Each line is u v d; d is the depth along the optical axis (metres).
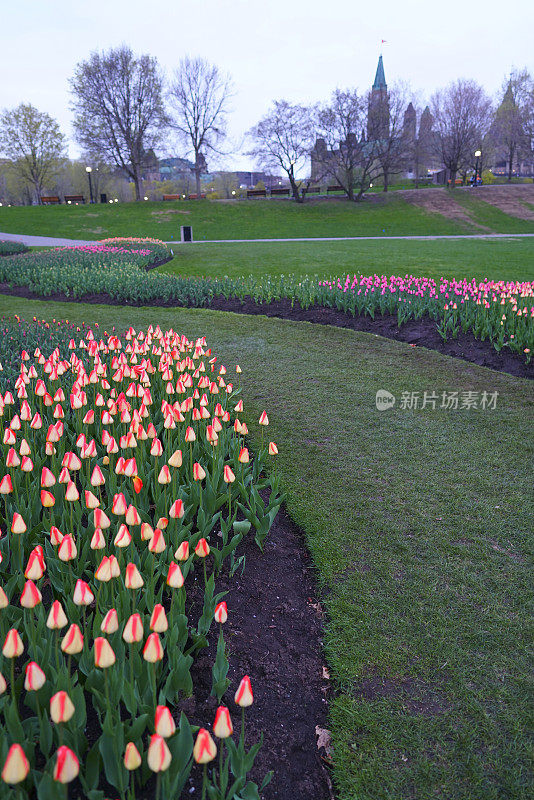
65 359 7.44
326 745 2.58
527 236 35.72
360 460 5.41
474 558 3.92
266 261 22.30
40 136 62.38
